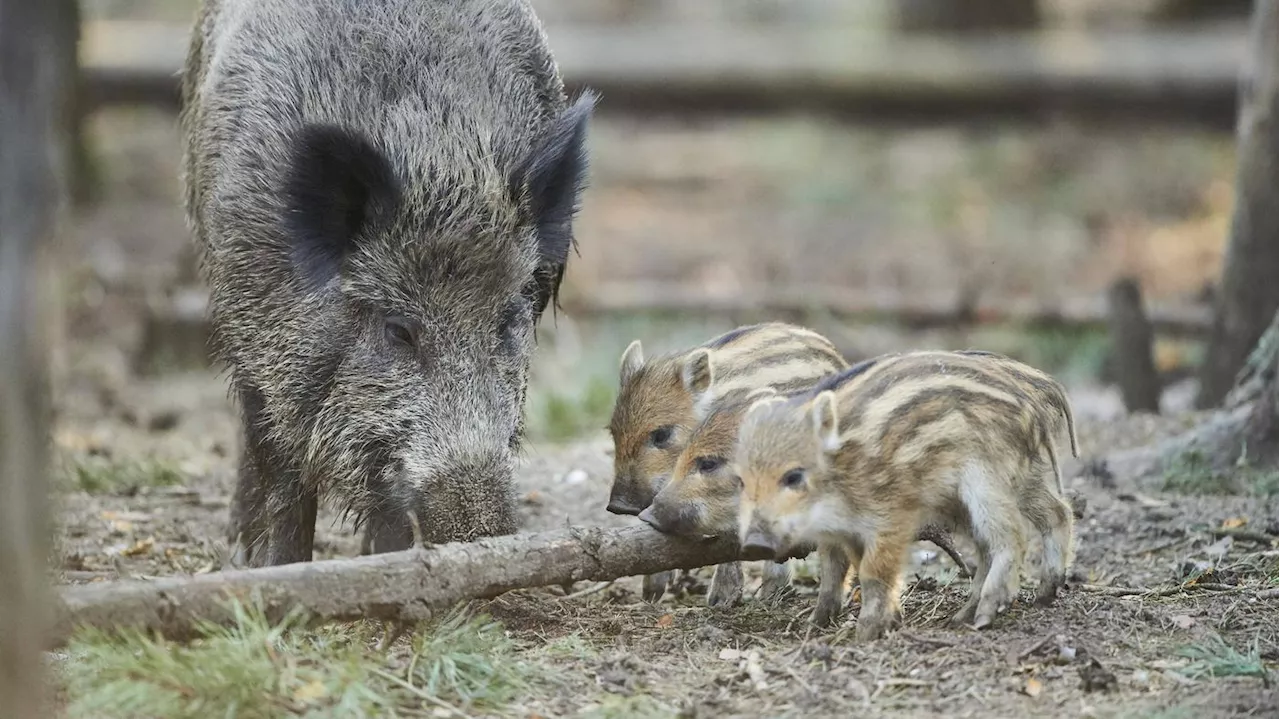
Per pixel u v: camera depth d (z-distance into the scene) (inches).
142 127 1437.0
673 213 1328.7
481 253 422.0
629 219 1307.8
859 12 1918.1
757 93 1513.3
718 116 1529.3
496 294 426.3
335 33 449.7
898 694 343.6
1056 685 345.7
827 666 358.6
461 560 366.9
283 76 447.5
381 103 437.7
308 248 426.6
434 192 422.6
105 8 1731.1
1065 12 1771.7
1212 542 463.5
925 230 1266.0
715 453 398.0
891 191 1371.8
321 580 349.7
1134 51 1488.7
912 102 1509.6
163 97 1413.6
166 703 316.8
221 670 322.0
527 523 528.4
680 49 1512.1
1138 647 368.2
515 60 470.9
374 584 354.9
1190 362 804.0
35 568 281.6
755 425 374.0
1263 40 603.5
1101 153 1433.3
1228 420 533.3
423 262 422.0
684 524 395.2
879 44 1544.0
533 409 778.8
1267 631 380.2
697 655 381.7
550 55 501.4
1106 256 1173.7
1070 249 1196.5
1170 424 606.9
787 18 1952.5
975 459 374.3
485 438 412.8
